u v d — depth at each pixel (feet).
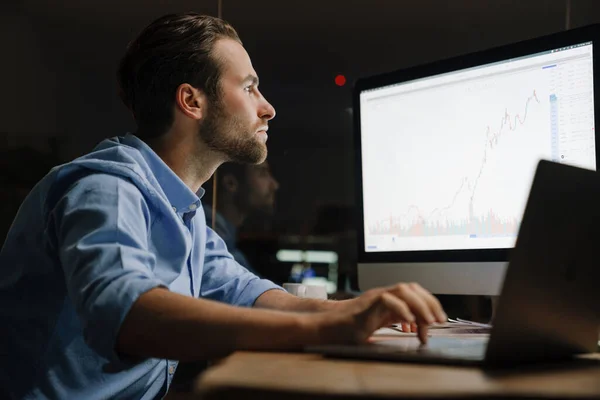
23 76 6.11
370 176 4.59
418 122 4.34
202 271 4.04
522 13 6.01
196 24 3.71
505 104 3.92
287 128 6.48
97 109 6.14
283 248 6.49
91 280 2.38
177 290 3.40
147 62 3.65
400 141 4.43
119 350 2.27
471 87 4.08
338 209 6.56
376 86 4.58
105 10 6.20
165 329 2.18
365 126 4.64
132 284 2.30
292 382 1.44
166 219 3.24
